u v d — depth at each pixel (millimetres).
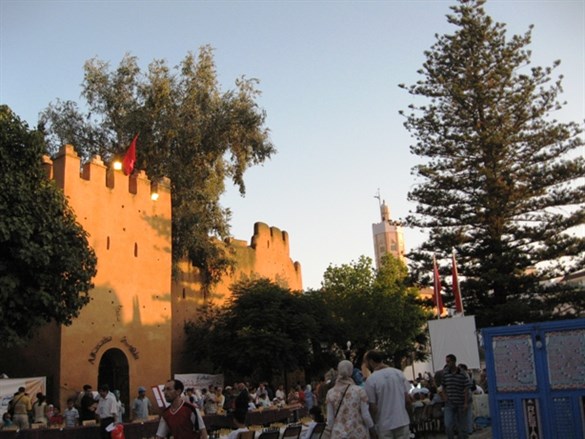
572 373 11305
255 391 29312
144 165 35469
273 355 32781
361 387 8680
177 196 35844
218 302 40938
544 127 36812
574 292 35344
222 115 36531
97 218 29797
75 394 26734
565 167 35156
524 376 11648
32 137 21719
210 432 15766
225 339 34281
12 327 20406
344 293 46719
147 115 35156
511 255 34750
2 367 27750
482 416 21047
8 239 19750
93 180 30031
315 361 38469
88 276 22594
